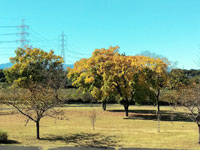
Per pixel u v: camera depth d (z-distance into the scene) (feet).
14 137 50.70
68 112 102.37
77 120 82.38
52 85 122.42
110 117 92.99
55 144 44.93
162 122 81.05
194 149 41.37
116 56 100.07
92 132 59.47
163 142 47.65
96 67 102.22
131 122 80.33
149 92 102.22
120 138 51.88
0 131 46.78
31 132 57.62
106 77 95.76
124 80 97.09
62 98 55.83
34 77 130.21
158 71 99.76
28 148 40.24
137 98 99.30
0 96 48.93
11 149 39.34
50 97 50.14
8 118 80.59
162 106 141.38
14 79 133.39
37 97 49.01
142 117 94.12
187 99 48.78
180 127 70.03
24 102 49.52
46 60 140.56
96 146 43.14
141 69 97.66
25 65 130.62
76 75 120.78
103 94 100.58
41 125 69.21
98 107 130.41
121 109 122.01
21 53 139.33
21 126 66.03
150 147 42.55
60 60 147.84
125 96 97.91
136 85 97.35
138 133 58.75
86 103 149.38
